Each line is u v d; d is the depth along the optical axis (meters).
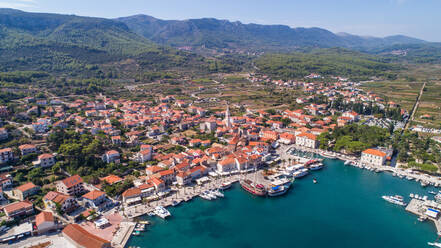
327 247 153.12
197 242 154.25
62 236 148.25
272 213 183.38
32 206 165.38
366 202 196.25
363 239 159.62
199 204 189.50
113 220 164.50
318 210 187.38
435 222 171.25
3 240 140.88
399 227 169.38
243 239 158.38
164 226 165.75
